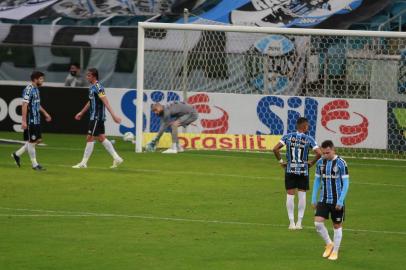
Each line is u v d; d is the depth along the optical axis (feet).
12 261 107.04
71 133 272.51
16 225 130.31
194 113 235.61
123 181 179.32
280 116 248.73
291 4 275.80
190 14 275.39
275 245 120.98
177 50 270.46
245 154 238.07
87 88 271.08
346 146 247.09
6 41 285.64
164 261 108.68
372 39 258.16
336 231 113.60
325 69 257.75
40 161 208.23
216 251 115.55
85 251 113.60
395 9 272.10
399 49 250.37
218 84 264.93
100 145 247.29
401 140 245.65
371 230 135.13
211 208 150.51
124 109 266.57
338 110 247.29
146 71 272.31
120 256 111.14
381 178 199.21
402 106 246.47
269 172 201.46
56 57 288.71
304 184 134.10
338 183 113.60
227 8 278.87
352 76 255.70
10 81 284.00
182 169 201.46
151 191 167.12
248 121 248.52
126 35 277.64
